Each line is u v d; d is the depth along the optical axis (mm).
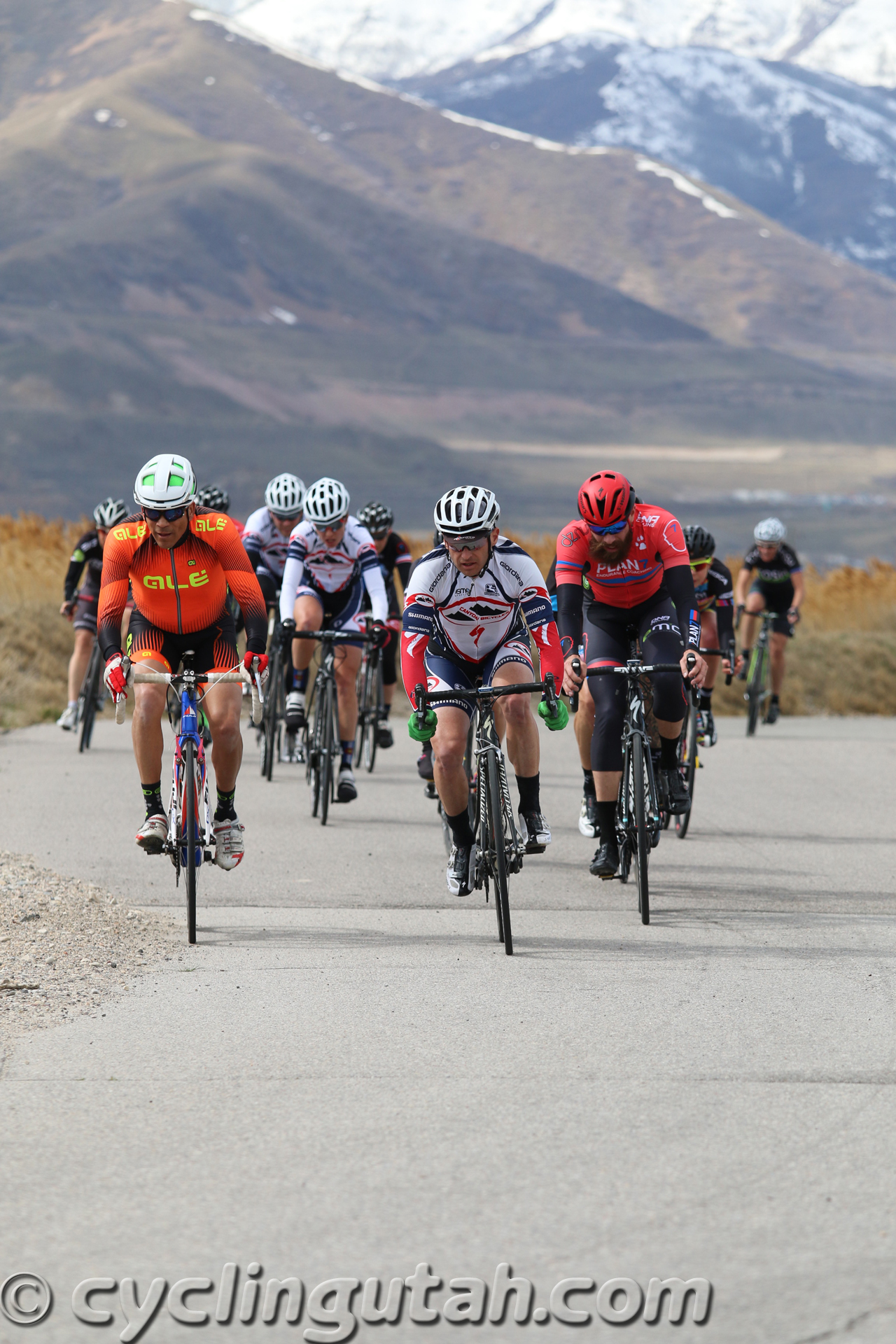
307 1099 8812
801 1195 7418
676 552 15023
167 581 13906
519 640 14242
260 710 13867
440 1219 7145
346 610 21828
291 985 11492
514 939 13320
